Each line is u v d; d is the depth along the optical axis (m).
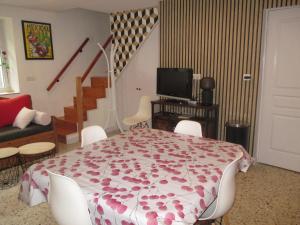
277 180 3.17
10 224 2.35
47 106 5.09
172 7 4.29
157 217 1.20
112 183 1.54
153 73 4.90
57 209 1.50
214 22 3.86
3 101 4.03
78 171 1.71
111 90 5.24
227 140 3.65
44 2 4.07
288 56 3.28
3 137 3.56
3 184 3.14
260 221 2.34
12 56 4.55
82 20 5.49
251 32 3.54
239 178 3.23
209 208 1.72
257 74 3.57
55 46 5.05
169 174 1.65
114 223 1.30
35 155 3.29
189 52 4.23
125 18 5.16
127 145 2.25
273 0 3.28
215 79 4.00
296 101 3.29
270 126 3.58
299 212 2.48
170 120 4.15
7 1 3.97
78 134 4.73
